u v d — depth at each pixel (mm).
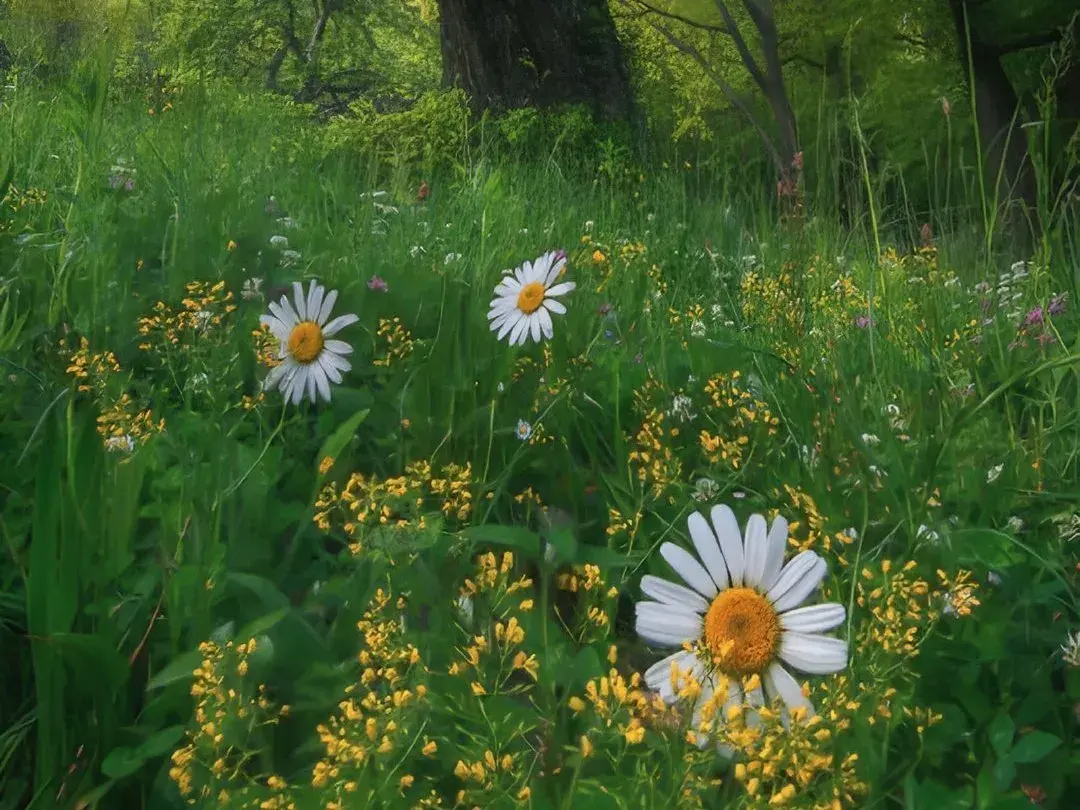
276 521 1875
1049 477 2133
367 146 10375
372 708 1289
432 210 5297
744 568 1273
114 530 1565
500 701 1356
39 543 1378
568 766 1326
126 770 1317
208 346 2432
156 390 2482
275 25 33000
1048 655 1592
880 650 1373
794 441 2195
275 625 1534
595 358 2887
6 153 4172
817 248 3088
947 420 2105
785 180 3236
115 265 3285
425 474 1938
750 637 1237
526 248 4320
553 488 2156
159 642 1579
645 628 1270
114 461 1748
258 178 5438
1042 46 11758
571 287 2393
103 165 4723
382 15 35062
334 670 1464
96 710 1399
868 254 3277
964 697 1495
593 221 5621
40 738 1331
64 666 1411
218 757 1303
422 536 1641
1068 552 1847
